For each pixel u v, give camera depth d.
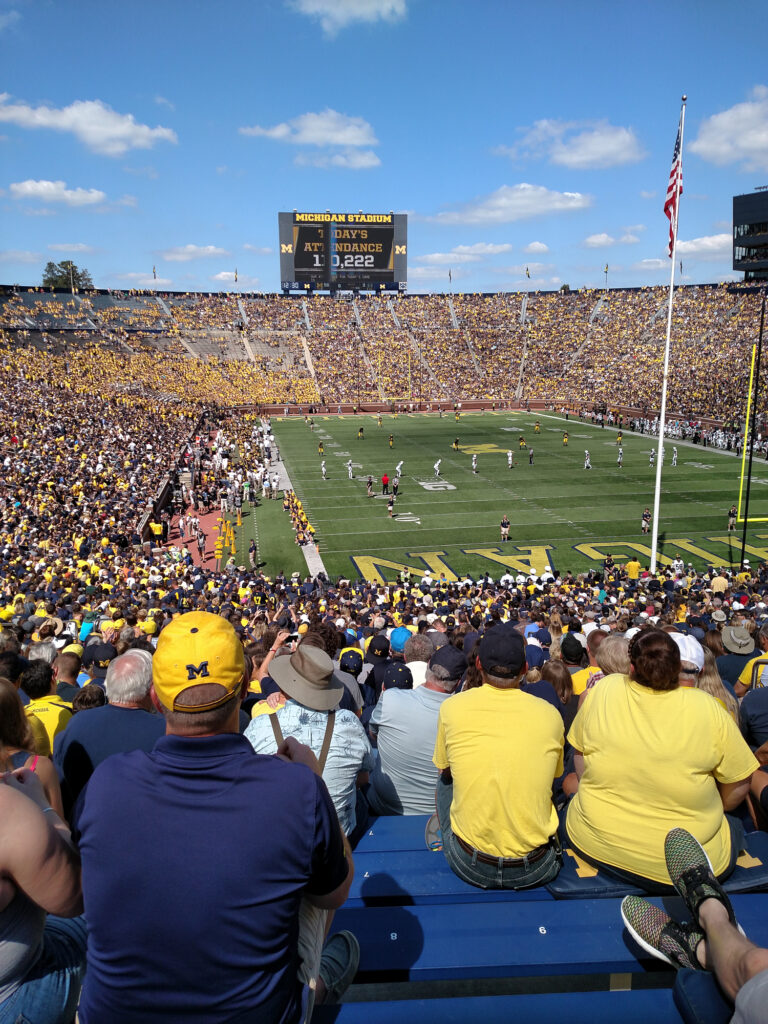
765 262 76.94
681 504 40.75
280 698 3.74
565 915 3.18
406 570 30.38
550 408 84.50
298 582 27.28
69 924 2.64
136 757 2.13
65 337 82.69
